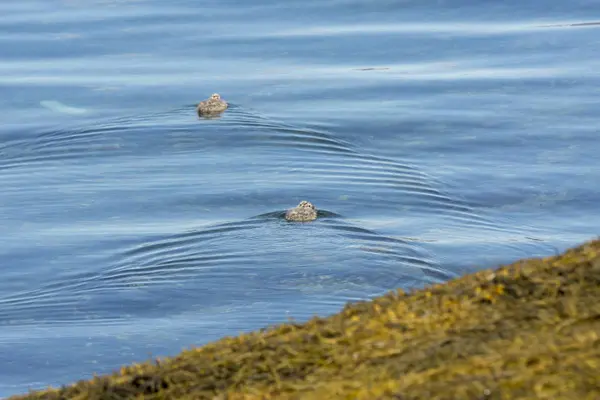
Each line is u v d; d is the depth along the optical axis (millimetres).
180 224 86562
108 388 32312
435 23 153625
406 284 72875
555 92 120938
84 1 171500
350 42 144750
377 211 88625
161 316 69688
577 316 30797
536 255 78875
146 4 167875
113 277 76500
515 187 93625
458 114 114125
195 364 32969
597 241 37812
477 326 31297
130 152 105812
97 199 93125
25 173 100812
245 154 104000
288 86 126125
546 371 27375
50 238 84562
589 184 93875
